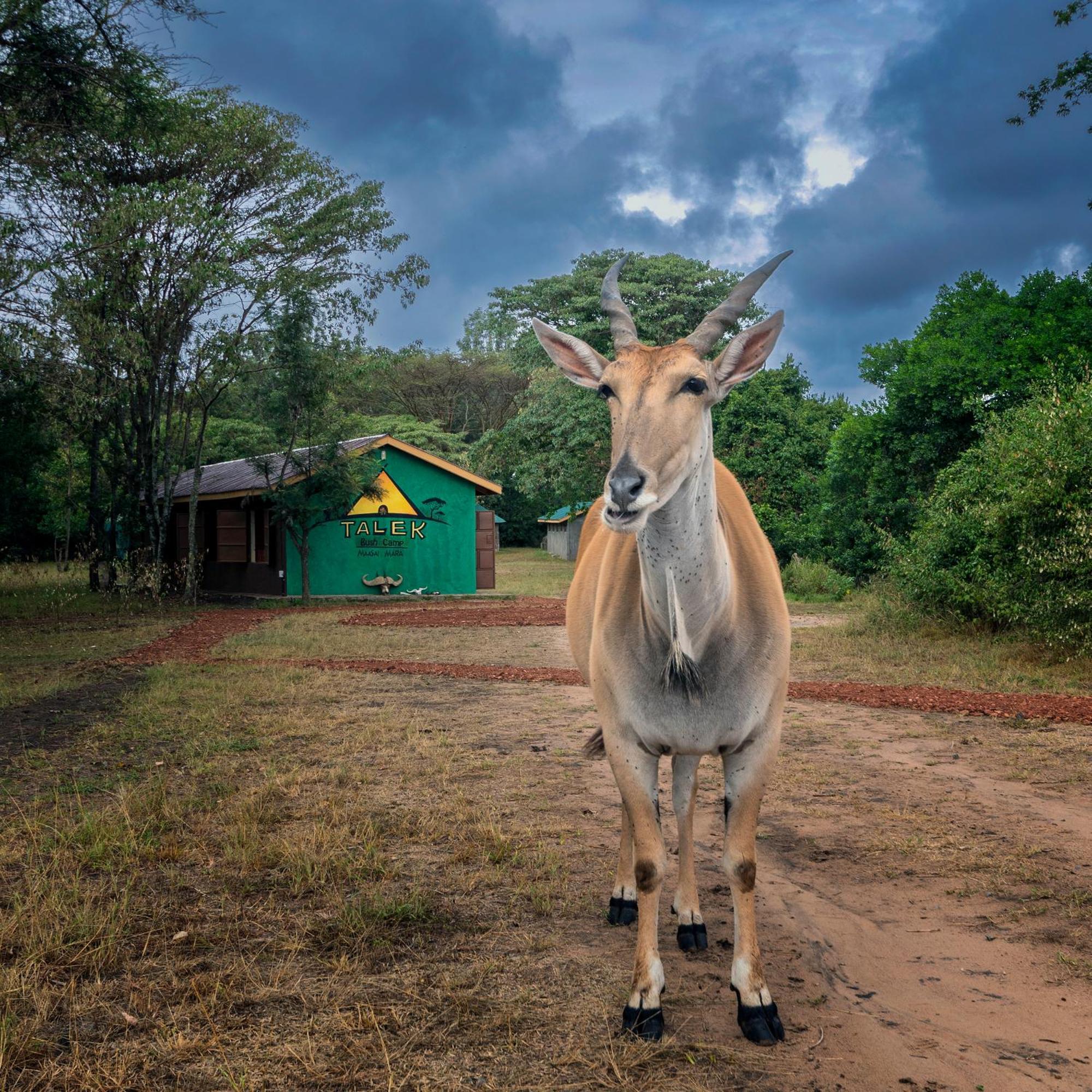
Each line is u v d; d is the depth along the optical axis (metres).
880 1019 3.43
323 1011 3.47
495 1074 3.08
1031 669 10.97
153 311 21.38
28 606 21.44
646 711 3.50
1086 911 4.29
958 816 5.71
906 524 21.30
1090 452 11.52
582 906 4.42
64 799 6.16
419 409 58.28
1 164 15.09
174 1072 3.09
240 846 5.14
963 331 20.50
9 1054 3.14
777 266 3.41
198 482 23.03
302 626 17.69
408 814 5.78
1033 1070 3.08
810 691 9.82
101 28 15.05
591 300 32.50
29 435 21.62
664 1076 3.07
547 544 61.41
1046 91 17.06
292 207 23.05
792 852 5.17
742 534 3.80
